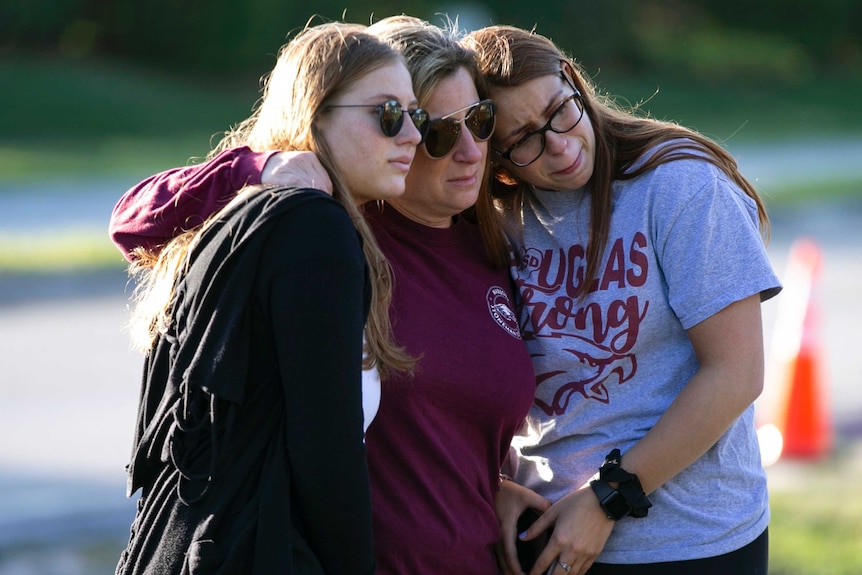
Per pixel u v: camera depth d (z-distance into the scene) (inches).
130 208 326.0
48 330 1326.3
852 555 628.7
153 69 4328.3
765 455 845.8
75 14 4229.8
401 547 341.1
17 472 823.1
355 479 293.7
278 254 290.4
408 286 360.2
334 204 297.6
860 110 4751.5
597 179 373.7
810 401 849.5
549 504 384.2
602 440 376.8
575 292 379.2
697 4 6274.6
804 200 2394.2
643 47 5388.8
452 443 353.1
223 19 4313.5
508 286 390.0
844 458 844.6
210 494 296.0
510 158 376.2
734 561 373.4
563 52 420.5
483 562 362.6
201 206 312.7
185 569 293.6
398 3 4690.0
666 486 371.2
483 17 4817.9
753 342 359.3
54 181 2479.1
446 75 357.1
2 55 4035.4
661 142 374.0
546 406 385.1
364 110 318.0
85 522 721.6
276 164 308.0
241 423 297.4
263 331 294.2
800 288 877.8
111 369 1138.7
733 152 3294.8
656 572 369.1
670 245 361.4
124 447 887.7
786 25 6269.7
